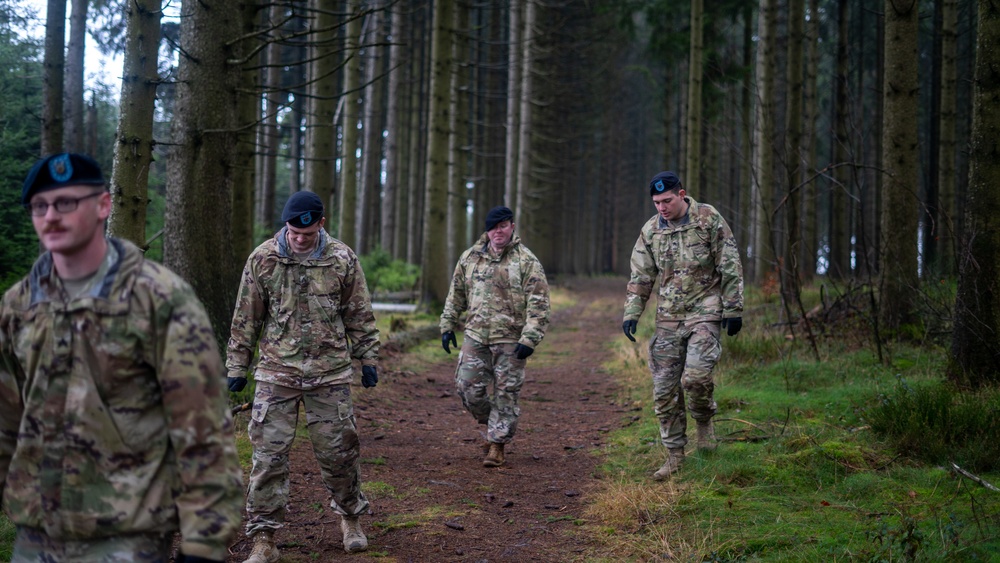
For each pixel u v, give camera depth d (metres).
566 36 26.34
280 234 3.77
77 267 1.87
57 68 8.24
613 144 42.22
